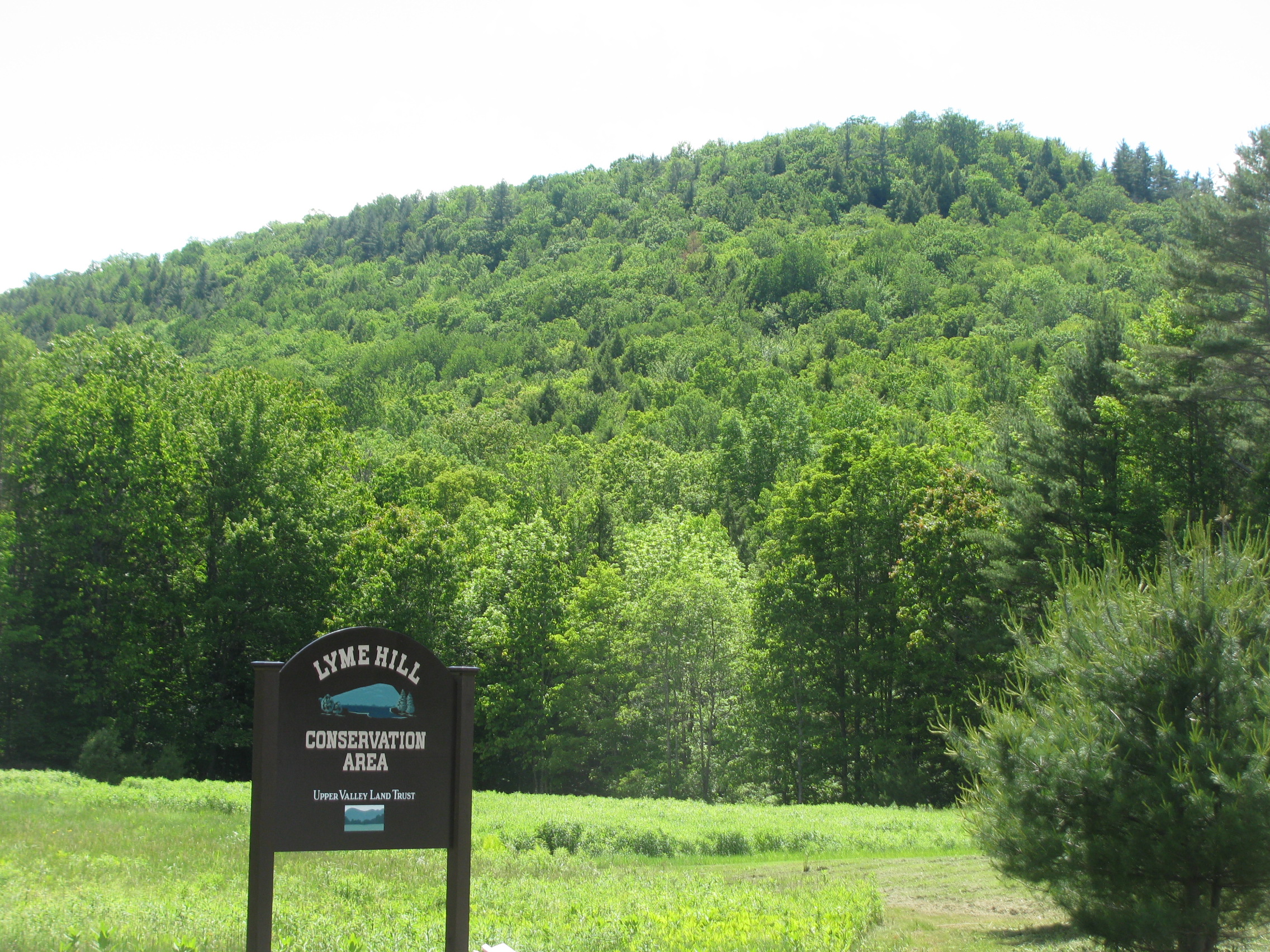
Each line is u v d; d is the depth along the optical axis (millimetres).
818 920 12461
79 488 42156
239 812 23672
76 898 11750
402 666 8242
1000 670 37719
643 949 10625
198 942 9492
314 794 7906
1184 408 35094
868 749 41781
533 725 45125
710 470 85000
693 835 22609
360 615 44406
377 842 8039
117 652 41719
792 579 43812
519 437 109125
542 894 14078
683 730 45656
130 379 48438
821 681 43938
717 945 10875
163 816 21625
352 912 11906
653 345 176000
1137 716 10672
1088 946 11867
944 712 39312
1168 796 10055
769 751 43719
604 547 58625
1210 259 33750
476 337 196625
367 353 189500
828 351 155500
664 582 44188
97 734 36438
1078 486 37188
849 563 43562
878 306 190500
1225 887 10078
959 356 143625
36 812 20953
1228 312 33375
